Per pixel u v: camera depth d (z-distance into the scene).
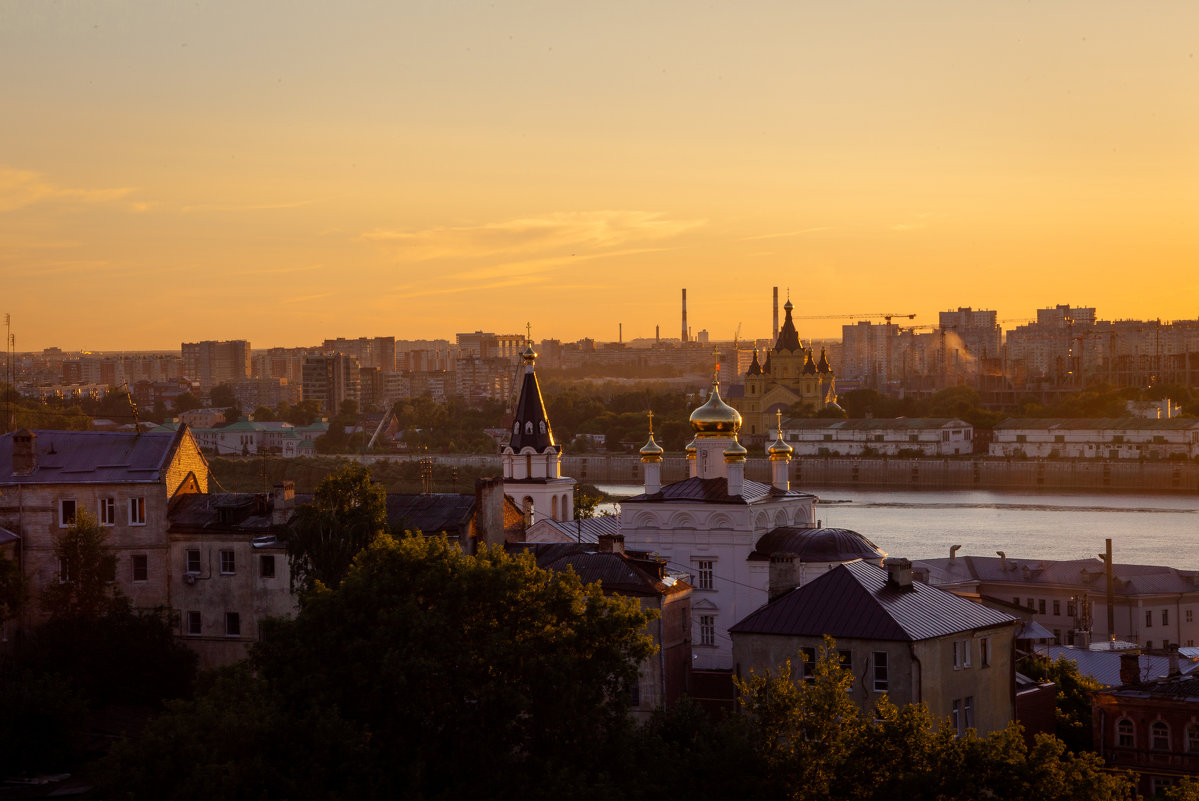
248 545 140.62
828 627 117.38
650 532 161.00
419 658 104.44
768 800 97.94
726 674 137.25
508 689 104.31
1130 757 133.12
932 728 114.25
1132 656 140.62
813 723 100.75
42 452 145.50
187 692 138.12
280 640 110.69
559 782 99.75
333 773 101.44
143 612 140.38
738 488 159.62
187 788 98.44
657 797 99.38
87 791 116.00
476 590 110.81
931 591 124.44
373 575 112.38
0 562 132.00
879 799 96.62
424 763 102.06
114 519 142.62
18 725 120.44
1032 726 129.88
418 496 149.38
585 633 109.62
